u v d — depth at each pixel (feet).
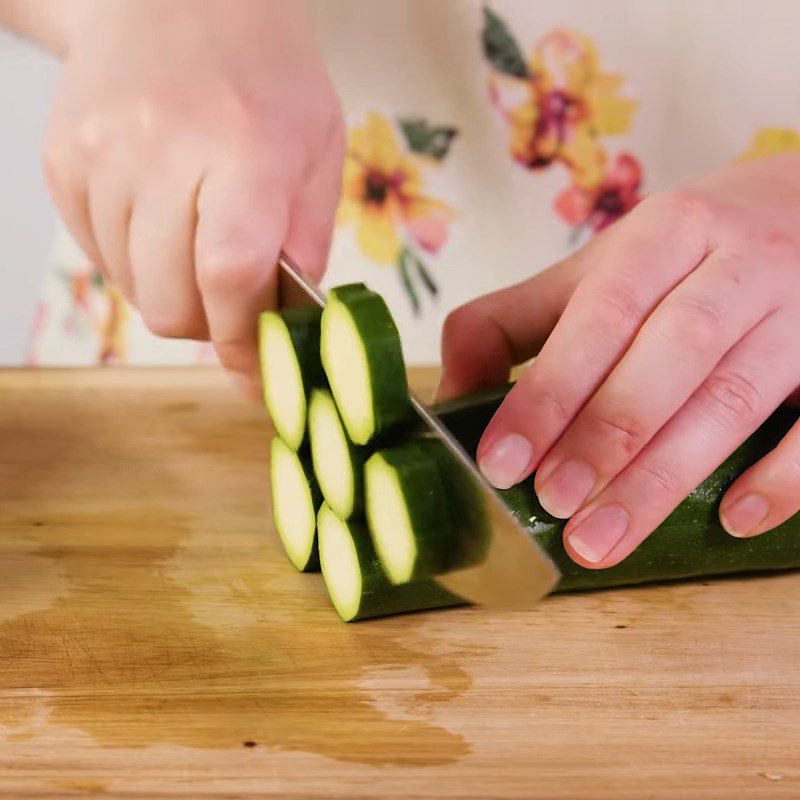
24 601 1.80
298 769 1.59
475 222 2.57
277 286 1.80
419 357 2.63
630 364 1.68
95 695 1.66
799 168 1.91
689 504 1.80
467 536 1.70
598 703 1.67
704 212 1.76
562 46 2.46
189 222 1.79
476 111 2.50
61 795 1.55
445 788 1.57
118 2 1.88
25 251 3.04
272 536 1.94
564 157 2.53
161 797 1.55
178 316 1.85
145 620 1.77
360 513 1.75
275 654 1.73
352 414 1.70
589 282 1.74
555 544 1.77
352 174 2.55
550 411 1.69
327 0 2.43
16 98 2.92
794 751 1.62
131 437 2.15
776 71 2.46
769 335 1.73
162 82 1.80
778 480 1.76
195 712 1.65
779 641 1.76
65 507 1.98
